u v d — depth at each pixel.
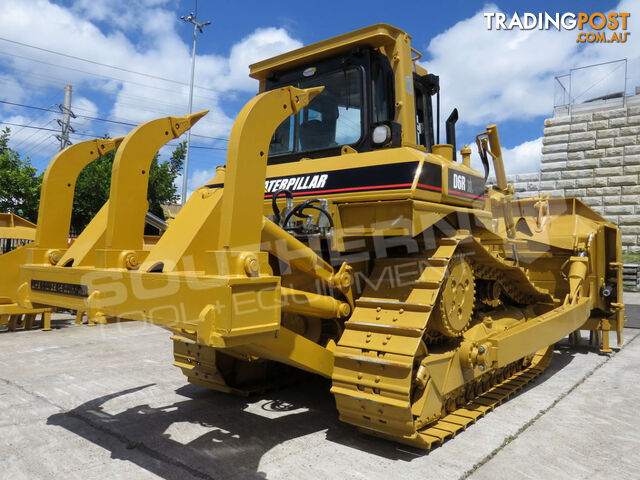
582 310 5.72
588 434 3.72
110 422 3.87
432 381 3.45
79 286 3.10
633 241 15.57
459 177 3.87
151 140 3.45
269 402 4.42
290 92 3.00
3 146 15.73
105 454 3.29
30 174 15.62
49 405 4.24
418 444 3.29
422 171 3.35
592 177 16.38
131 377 5.13
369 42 3.99
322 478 2.96
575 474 3.05
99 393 4.59
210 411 4.16
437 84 4.53
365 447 3.42
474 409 4.11
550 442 3.56
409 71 4.05
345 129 4.08
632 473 3.08
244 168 2.68
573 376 5.47
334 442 3.51
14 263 4.27
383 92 4.05
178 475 3.00
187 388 4.80
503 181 5.24
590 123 16.52
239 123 2.71
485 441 3.54
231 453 3.31
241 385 4.56
